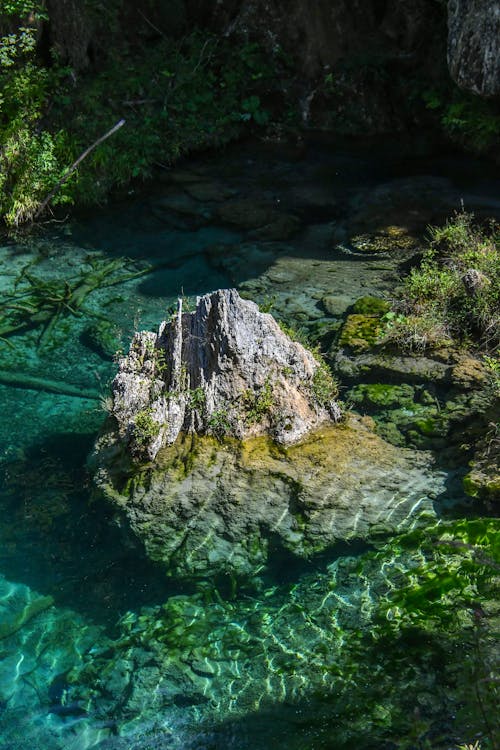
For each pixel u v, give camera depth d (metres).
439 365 7.74
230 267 10.41
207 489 6.28
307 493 6.20
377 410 7.35
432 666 5.04
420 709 4.80
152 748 4.84
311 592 5.76
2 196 11.82
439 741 4.56
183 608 5.76
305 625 5.51
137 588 5.97
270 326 6.96
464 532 5.83
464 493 6.29
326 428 6.83
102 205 12.33
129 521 6.25
